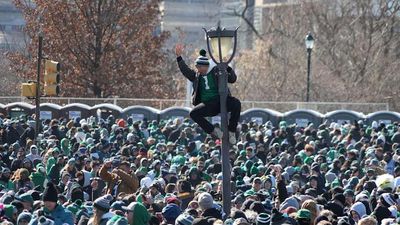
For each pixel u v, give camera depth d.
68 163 46.91
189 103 97.50
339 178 49.22
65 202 35.38
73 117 85.69
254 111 87.19
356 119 86.81
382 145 64.50
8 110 86.62
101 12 113.69
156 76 117.81
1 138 66.50
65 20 113.19
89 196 43.22
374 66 127.75
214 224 27.33
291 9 137.75
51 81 60.03
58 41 113.00
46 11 113.25
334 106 97.56
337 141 67.94
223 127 32.91
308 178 46.75
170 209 31.86
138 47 116.00
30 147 55.03
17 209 31.80
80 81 113.75
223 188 33.34
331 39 131.12
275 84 124.56
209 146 60.50
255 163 50.78
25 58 113.06
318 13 133.62
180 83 129.75
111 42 114.50
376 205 36.28
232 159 55.34
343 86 123.81
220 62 32.69
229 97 33.03
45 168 48.22
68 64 113.50
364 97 122.06
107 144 59.81
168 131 72.38
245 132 71.06
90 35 113.69
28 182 42.41
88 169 47.59
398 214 34.59
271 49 131.00
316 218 30.08
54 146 56.72
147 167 48.72
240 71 129.12
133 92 114.94
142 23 115.88
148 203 35.31
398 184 41.38
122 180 39.78
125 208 30.06
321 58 129.50
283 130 69.06
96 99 95.88
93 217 29.16
